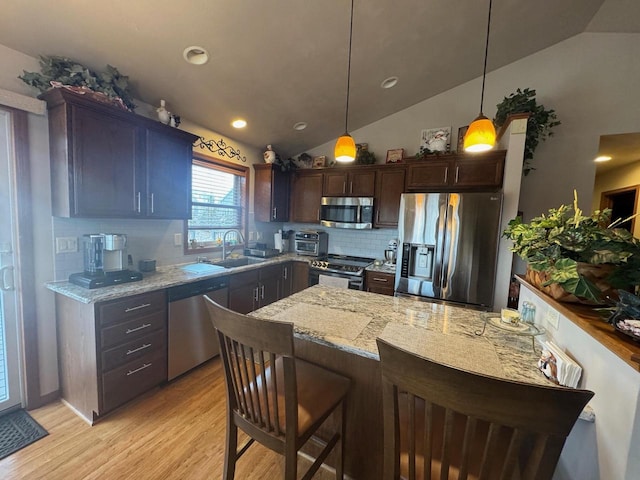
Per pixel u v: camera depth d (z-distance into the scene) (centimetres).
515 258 311
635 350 66
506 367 107
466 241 274
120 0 166
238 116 317
